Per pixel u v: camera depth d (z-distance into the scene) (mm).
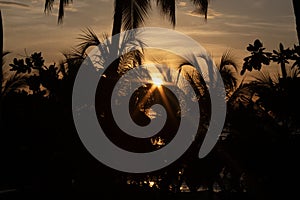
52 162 13969
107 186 14000
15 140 14188
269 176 12328
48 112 14320
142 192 14250
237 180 13414
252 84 13383
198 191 14477
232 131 13102
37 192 13914
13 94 14758
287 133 12328
